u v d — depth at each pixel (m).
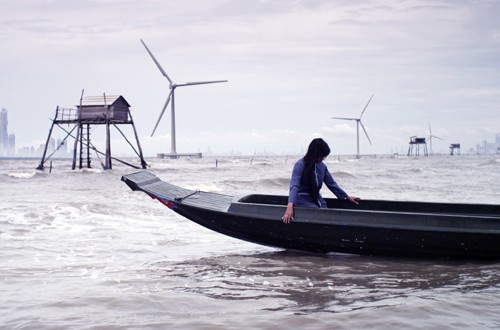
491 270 6.09
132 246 8.07
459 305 4.41
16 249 7.51
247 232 7.10
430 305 4.37
